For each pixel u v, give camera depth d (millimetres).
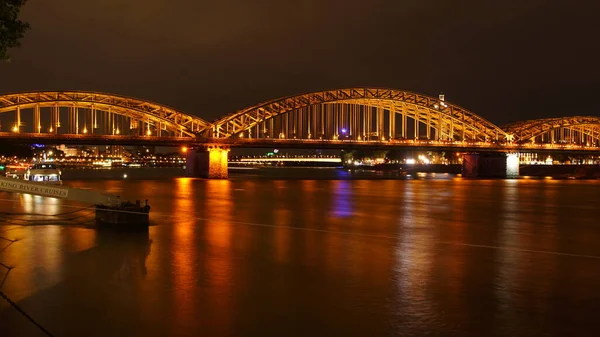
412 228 29031
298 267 17578
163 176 142500
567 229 29891
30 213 32250
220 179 125125
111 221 26547
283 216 34656
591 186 98562
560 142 191750
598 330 11688
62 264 17578
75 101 129625
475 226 30719
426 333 11438
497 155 170250
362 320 12195
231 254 19750
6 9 13883
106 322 11938
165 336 11148
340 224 30406
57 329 11492
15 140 118625
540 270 17594
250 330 11516
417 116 168250
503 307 13273
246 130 147125
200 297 13867
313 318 12305
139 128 140250
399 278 16172
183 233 25109
